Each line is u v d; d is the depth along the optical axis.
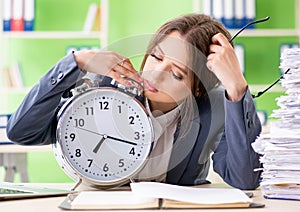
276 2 4.36
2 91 4.02
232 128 1.31
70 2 4.33
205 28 1.24
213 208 0.94
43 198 1.08
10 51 4.31
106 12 4.04
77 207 0.93
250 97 1.30
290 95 1.14
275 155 1.08
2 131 2.49
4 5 4.04
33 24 4.06
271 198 1.08
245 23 4.10
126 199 0.99
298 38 4.33
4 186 1.25
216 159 1.42
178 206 0.94
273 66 4.38
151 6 4.41
